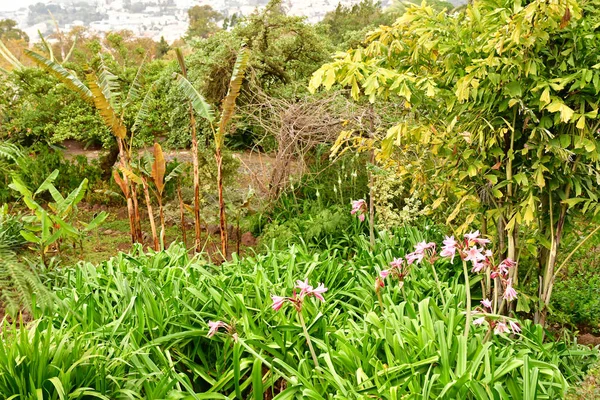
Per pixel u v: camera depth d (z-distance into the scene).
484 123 4.14
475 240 3.49
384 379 3.22
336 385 3.25
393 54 4.56
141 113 6.70
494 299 4.30
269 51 9.59
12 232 6.71
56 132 9.24
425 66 4.56
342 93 7.03
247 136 10.38
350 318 4.21
